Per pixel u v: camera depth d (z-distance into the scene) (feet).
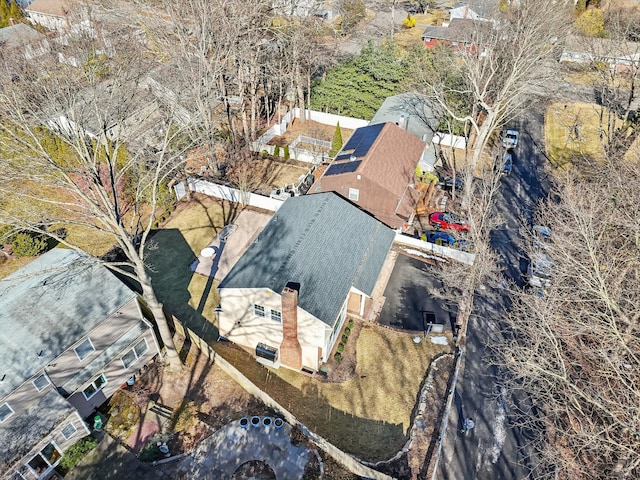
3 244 113.29
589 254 71.72
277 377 90.53
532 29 132.36
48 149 111.75
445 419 83.20
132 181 124.47
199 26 127.75
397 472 76.38
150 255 117.60
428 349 96.84
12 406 68.39
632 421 60.34
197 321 101.55
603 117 181.88
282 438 80.02
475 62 150.51
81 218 123.85
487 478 76.23
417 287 111.04
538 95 185.98
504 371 92.63
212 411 84.02
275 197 136.87
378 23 282.97
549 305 77.92
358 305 101.76
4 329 70.59
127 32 158.51
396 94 179.11
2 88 88.89
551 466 77.25
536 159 162.71
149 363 91.35
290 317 82.38
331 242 97.55
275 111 191.31
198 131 125.18
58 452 73.46
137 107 128.88
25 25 186.39
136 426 80.74
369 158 121.08
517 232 129.59
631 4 227.40
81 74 109.60
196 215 132.57
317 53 196.24
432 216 131.34
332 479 74.79
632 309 75.56
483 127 136.15
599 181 120.88
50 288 76.84
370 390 88.79
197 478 74.28
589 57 178.09
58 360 72.08
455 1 316.19
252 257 93.81
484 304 107.45
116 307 78.13
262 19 155.02
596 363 80.48
